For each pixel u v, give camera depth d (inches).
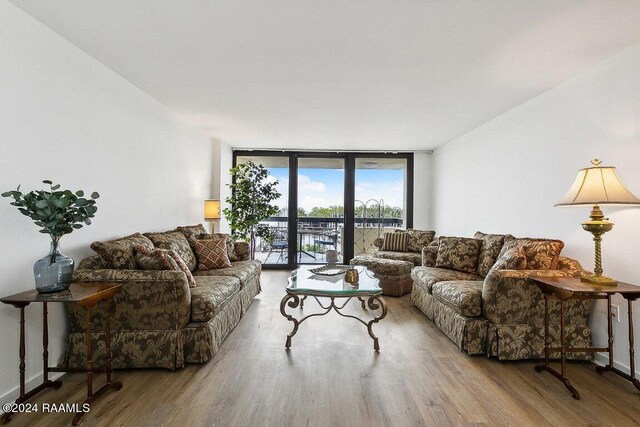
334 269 145.6
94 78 108.3
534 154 136.9
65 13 82.7
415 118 167.8
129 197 129.0
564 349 90.0
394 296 184.1
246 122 179.2
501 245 144.2
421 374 94.8
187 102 148.3
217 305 107.0
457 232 208.8
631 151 95.5
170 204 162.9
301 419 74.0
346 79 120.0
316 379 91.4
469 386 88.5
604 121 103.8
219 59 105.9
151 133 144.3
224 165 229.0
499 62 105.2
